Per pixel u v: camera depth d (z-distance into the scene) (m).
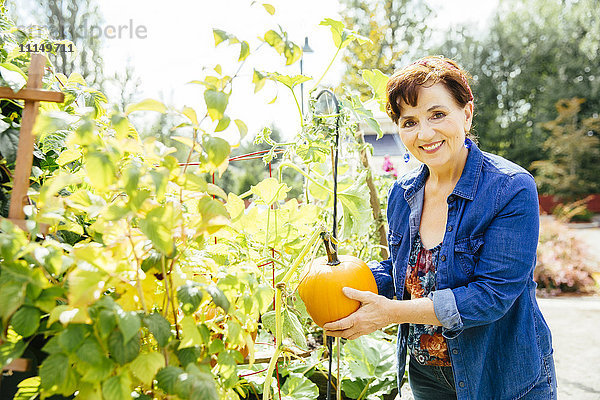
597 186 24.44
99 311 1.09
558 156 25.64
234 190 12.74
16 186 1.21
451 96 1.64
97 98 1.76
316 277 1.67
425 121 1.65
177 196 1.72
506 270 1.56
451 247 1.68
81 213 1.47
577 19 28.03
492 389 1.71
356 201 2.27
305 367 2.38
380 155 6.21
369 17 20.58
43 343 1.39
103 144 1.17
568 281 8.46
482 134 28.97
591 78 27.38
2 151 1.39
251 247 2.22
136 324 1.05
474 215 1.64
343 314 1.62
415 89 1.62
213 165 1.21
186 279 1.22
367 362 2.44
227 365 1.25
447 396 1.92
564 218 11.35
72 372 1.10
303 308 2.21
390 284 2.03
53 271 1.11
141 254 1.21
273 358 1.70
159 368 1.13
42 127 1.14
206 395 1.05
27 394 1.19
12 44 1.65
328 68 2.04
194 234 1.28
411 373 1.98
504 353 1.68
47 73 1.81
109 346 1.06
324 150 2.05
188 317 1.17
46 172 1.65
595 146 24.69
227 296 1.31
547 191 24.98
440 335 1.77
